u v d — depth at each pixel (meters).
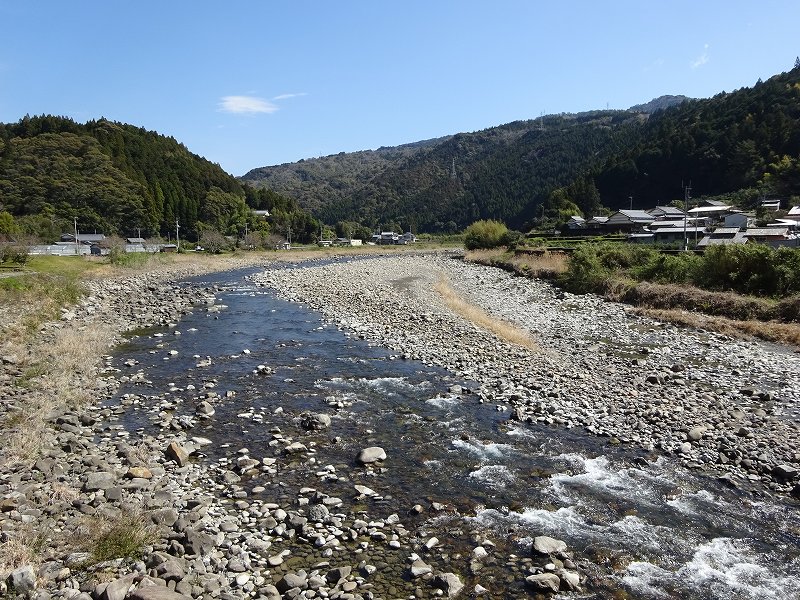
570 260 46.34
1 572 7.16
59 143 122.56
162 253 82.88
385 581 7.83
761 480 11.07
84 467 11.07
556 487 10.88
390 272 58.75
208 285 49.22
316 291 42.12
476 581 7.89
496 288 44.56
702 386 17.25
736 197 103.88
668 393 16.39
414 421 14.56
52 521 8.74
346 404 15.86
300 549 8.58
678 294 31.95
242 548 8.43
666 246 59.34
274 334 26.25
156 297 39.69
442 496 10.51
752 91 133.75
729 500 10.34
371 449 12.31
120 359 21.16
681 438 13.05
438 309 32.16
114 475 10.71
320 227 149.50
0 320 24.70
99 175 116.50
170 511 9.29
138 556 7.96
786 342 23.39
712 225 81.00
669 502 10.29
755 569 8.31
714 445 12.58
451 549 8.73
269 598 7.21
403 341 23.92
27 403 14.97
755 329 25.03
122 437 13.14
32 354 20.48
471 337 24.47
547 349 22.66
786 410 14.91
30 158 114.19
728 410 14.80
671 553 8.71
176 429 13.78
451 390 16.98
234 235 126.62
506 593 7.64
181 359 21.27
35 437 12.31
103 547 8.01
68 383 17.12
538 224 121.38
